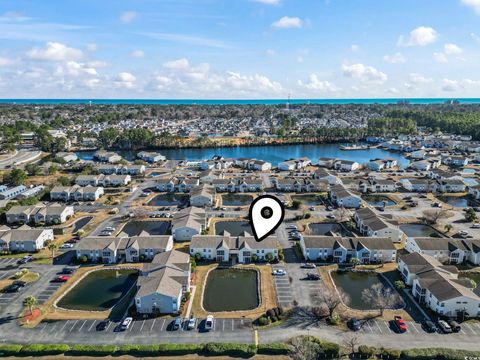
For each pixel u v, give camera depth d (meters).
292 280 94.56
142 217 139.88
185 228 119.50
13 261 104.81
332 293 87.62
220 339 71.88
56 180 184.62
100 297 87.38
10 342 70.75
